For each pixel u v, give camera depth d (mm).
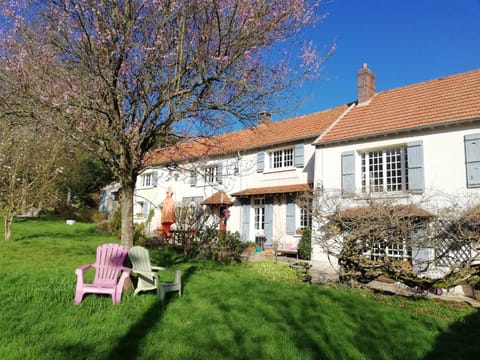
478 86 12000
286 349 4254
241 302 6152
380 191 10727
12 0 6043
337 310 6043
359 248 8242
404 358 4250
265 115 7414
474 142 10289
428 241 8367
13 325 4383
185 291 6742
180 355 3904
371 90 15703
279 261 13422
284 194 15922
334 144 13508
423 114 12023
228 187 18984
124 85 6676
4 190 13266
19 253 10273
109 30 6133
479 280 7098
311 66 7211
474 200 9789
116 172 7066
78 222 25141
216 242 12641
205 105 6992
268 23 6406
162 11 6227
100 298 5695
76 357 3686
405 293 8438
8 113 6086
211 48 6625
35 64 6199
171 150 8781
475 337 5090
